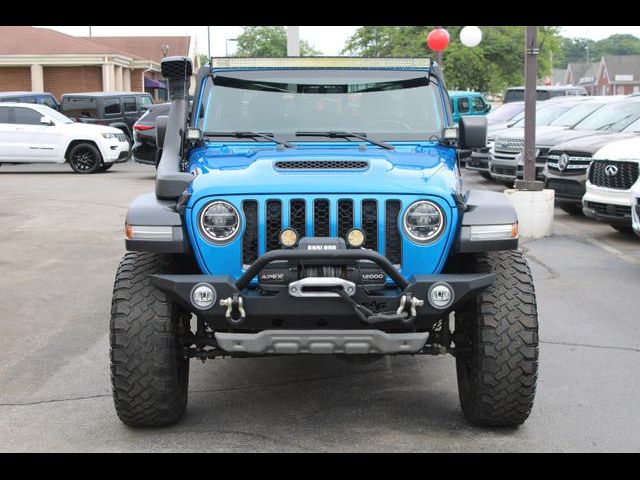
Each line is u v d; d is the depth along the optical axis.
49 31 43.09
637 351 6.36
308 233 4.45
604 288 8.47
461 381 4.93
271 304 4.31
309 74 5.80
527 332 4.52
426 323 4.44
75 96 27.52
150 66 48.22
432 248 4.51
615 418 4.99
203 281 4.30
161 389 4.59
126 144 23.86
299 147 5.43
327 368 6.06
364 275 4.46
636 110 15.16
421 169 4.82
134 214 4.56
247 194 4.46
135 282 4.67
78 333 6.98
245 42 54.81
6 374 5.90
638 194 9.39
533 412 5.10
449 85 40.78
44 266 9.76
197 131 5.50
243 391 5.56
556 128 16.38
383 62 5.85
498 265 4.76
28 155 22.83
